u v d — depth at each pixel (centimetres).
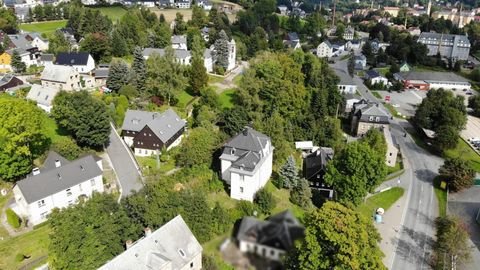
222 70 9531
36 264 3594
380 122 8019
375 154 5097
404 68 13400
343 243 2869
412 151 7838
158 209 3662
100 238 3309
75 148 5350
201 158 5200
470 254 4841
